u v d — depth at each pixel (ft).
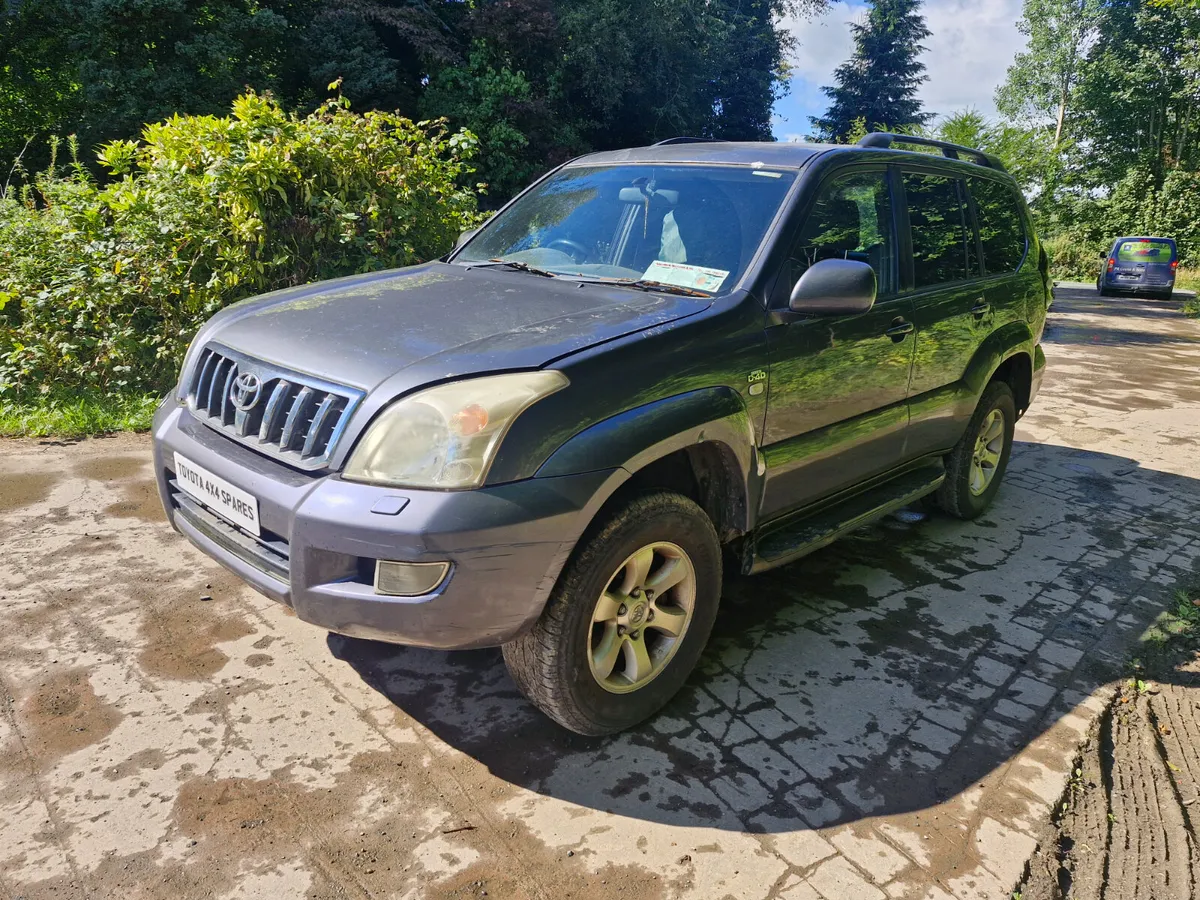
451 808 7.47
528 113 69.51
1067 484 17.92
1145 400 27.35
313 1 69.36
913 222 12.26
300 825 7.18
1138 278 75.51
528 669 7.79
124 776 7.61
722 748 8.49
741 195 10.39
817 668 10.10
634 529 7.84
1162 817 8.06
